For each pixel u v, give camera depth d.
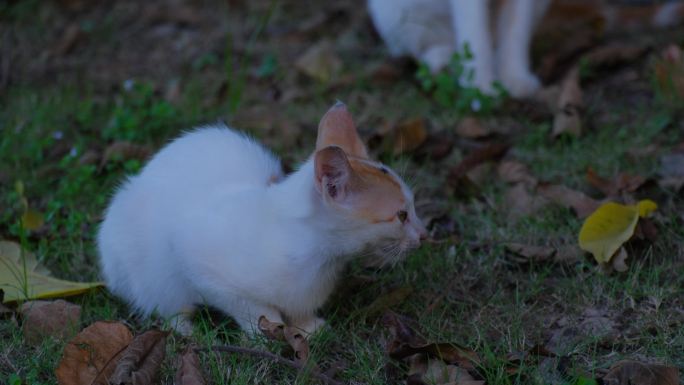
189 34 5.36
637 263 3.08
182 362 2.54
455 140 4.06
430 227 3.45
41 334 2.81
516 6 4.40
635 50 4.66
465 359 2.61
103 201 3.55
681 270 3.04
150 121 4.18
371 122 4.25
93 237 3.40
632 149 3.80
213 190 2.86
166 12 5.60
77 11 5.69
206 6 5.70
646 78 4.46
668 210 3.36
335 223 2.63
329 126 2.79
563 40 4.97
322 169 2.51
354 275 3.13
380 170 2.68
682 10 5.07
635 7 5.19
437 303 2.97
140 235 2.91
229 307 2.79
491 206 3.53
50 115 4.34
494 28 4.67
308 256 2.68
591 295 2.97
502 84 4.44
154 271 2.89
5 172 3.85
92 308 3.00
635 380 2.48
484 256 3.22
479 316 2.92
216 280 2.72
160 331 2.61
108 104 4.52
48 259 3.30
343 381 2.62
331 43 5.14
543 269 3.16
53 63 5.07
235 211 2.71
